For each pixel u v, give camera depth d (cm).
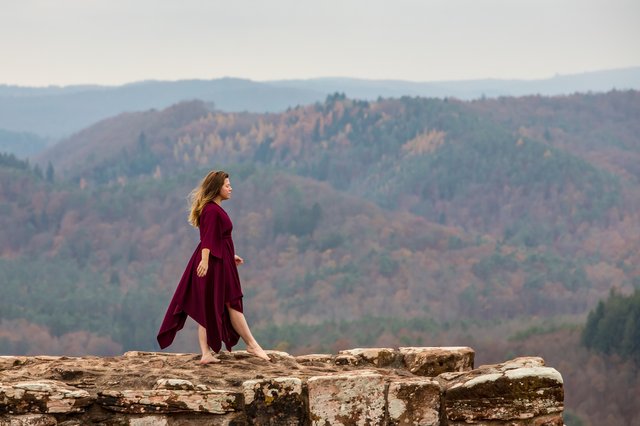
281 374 1124
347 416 1064
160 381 1077
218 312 1197
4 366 1191
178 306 1209
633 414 11281
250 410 1062
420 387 1075
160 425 1052
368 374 1098
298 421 1063
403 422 1069
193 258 1217
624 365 12338
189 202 1234
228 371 1142
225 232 1220
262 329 16688
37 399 1035
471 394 1062
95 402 1060
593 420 11281
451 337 16138
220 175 1228
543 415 1054
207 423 1056
